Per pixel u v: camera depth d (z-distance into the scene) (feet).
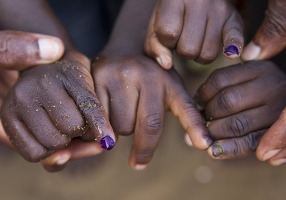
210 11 1.57
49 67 1.57
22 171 2.36
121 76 1.60
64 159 1.58
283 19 1.59
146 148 1.60
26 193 2.33
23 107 1.52
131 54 1.66
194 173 2.33
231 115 1.59
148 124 1.57
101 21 2.15
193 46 1.57
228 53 1.53
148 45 1.63
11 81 1.79
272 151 1.56
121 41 1.71
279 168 2.31
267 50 1.65
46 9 1.74
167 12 1.56
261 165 2.31
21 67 1.59
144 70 1.60
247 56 1.66
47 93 1.52
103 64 1.62
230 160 2.31
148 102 1.58
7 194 2.33
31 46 1.57
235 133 1.58
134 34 1.72
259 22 1.90
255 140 1.58
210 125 1.59
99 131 1.45
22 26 1.72
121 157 2.36
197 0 1.57
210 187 2.30
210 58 1.59
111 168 2.34
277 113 1.59
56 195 2.32
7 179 2.35
